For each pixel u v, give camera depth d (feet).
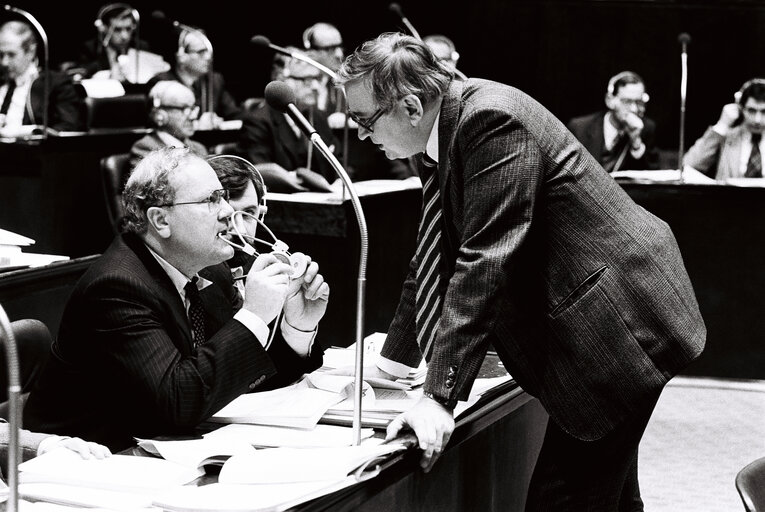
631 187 21.52
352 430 8.39
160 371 8.42
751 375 21.62
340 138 26.30
